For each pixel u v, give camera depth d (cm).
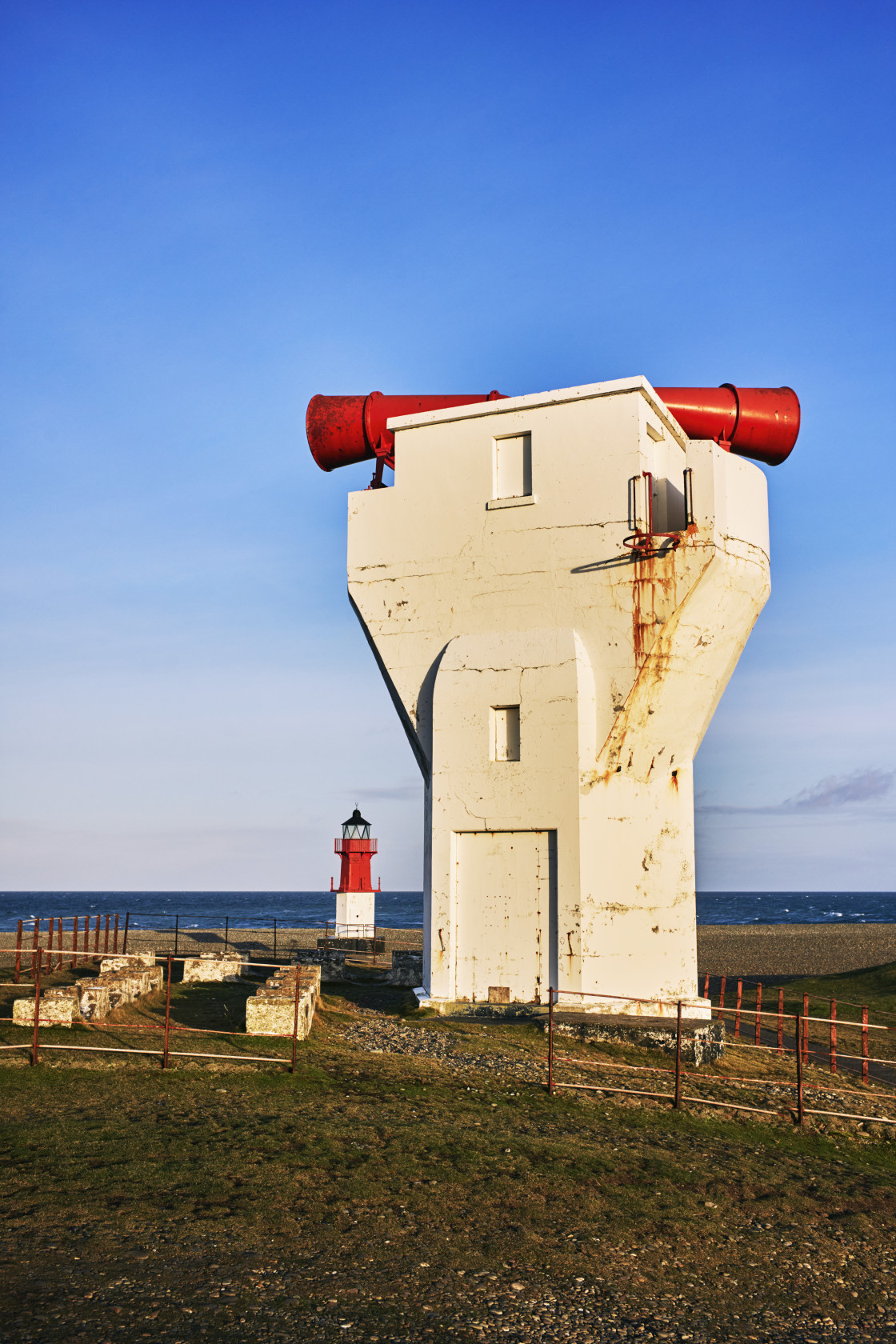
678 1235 841
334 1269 697
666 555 1627
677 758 1738
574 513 1700
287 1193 822
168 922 10069
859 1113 1320
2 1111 996
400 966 2419
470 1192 870
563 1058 1424
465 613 1766
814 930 8331
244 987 2000
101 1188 797
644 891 1661
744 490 1702
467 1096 1198
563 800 1625
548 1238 797
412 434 1853
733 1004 2712
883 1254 870
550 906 1634
